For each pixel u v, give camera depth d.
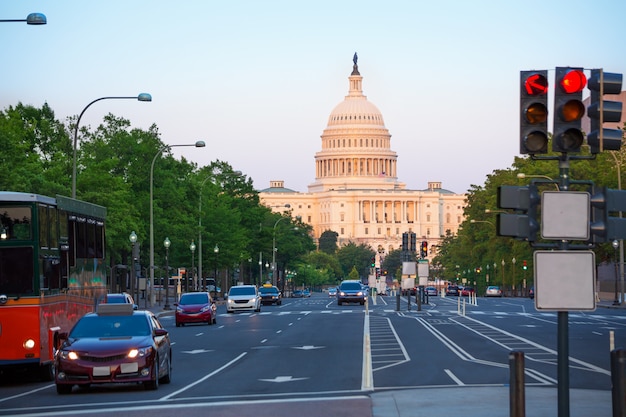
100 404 25.94
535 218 15.65
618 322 70.69
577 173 124.56
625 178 121.31
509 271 188.00
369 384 28.72
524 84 16.14
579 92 16.03
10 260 31.38
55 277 33.28
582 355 40.50
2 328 31.20
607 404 24.19
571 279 15.34
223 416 22.80
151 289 98.94
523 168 138.88
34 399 27.70
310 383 30.59
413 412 22.95
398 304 94.19
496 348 45.25
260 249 163.00
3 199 31.33
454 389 27.97
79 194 80.56
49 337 32.44
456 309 98.88
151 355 28.52
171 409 24.33
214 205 132.25
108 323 29.67
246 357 41.56
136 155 99.44
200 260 116.12
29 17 39.00
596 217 15.77
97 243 40.28
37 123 88.25
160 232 100.38
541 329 61.28
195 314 69.44
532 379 30.84
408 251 93.88
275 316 84.06
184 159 112.19
